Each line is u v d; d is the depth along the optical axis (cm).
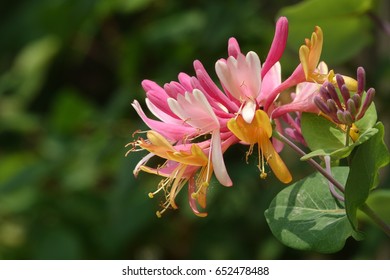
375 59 80
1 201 84
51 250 80
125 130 84
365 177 50
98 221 82
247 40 83
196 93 50
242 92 51
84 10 81
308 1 62
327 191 53
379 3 64
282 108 52
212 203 81
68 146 85
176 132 51
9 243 85
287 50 74
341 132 52
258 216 79
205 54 82
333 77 51
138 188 77
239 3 80
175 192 52
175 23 85
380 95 79
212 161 50
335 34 65
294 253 80
